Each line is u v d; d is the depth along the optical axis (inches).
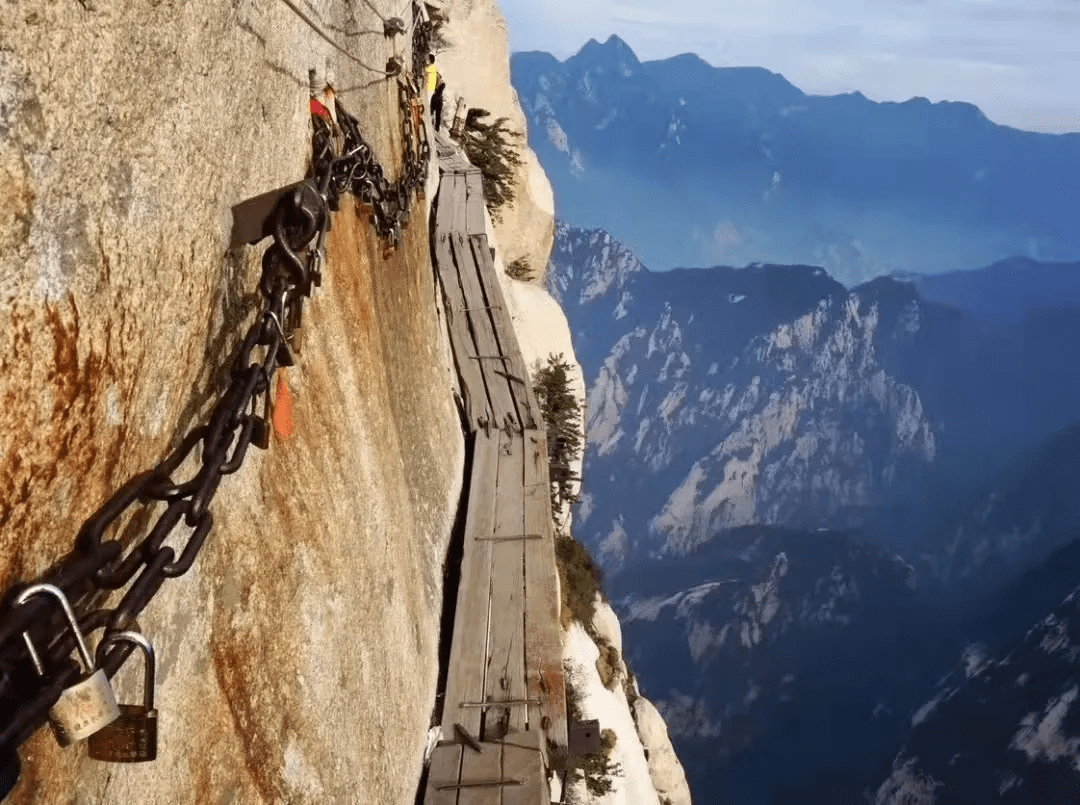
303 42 169.9
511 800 215.8
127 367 88.1
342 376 189.6
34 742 78.7
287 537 143.9
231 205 119.1
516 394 439.2
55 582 68.2
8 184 68.1
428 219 534.3
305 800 137.2
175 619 106.4
